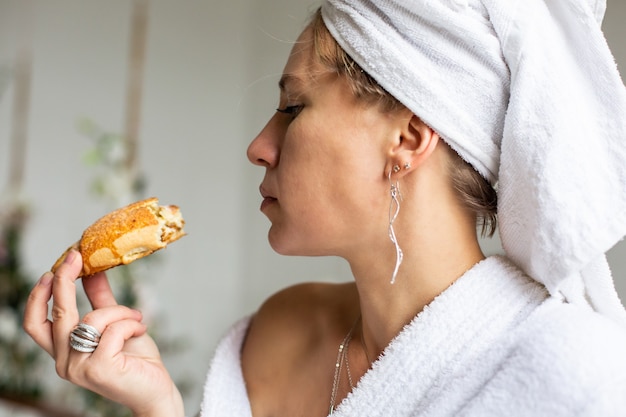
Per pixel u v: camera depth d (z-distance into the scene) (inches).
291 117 27.0
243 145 83.0
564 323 23.5
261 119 80.8
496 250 46.1
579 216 23.8
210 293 81.3
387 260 26.1
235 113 82.3
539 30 24.5
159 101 78.8
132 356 27.5
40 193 74.3
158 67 78.8
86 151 68.7
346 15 25.2
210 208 81.5
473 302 25.1
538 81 24.2
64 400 64.9
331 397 28.4
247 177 83.1
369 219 25.7
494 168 25.5
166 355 73.2
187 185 80.1
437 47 24.5
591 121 24.5
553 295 25.0
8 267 62.4
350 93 25.3
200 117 80.8
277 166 26.9
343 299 30.4
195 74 80.6
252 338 31.5
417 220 25.5
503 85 25.0
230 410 29.7
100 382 26.4
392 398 24.9
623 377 22.0
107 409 60.4
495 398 22.9
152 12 78.5
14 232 64.9
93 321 26.8
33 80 74.7
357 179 25.4
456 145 25.0
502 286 25.4
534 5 24.7
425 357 24.8
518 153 24.3
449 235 25.9
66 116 75.2
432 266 25.8
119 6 77.1
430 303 25.5
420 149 25.0
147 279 63.4
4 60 74.4
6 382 61.7
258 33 80.8
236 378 30.6
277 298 32.0
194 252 80.4
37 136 74.5
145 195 77.5
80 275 27.0
